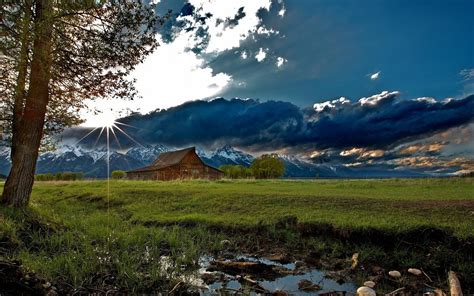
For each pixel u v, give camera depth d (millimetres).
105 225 11070
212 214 12430
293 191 18219
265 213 11773
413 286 6199
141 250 8156
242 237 9859
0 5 8625
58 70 11422
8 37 9133
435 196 14758
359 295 5641
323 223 9453
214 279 6551
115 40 11148
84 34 11195
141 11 11016
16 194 10414
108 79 12117
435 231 8156
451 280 6137
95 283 5941
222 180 31438
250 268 7148
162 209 14266
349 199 13234
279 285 6340
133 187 22969
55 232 8773
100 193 19438
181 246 8758
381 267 7266
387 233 8422
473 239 7504
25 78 10594
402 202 12203
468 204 11344
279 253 8469
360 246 8445
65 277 5957
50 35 9961
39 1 9906
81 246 7852
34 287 5086
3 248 6938
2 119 12031
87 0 9812
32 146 10891
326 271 7176
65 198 20094
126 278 6223
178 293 5758
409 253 7738
